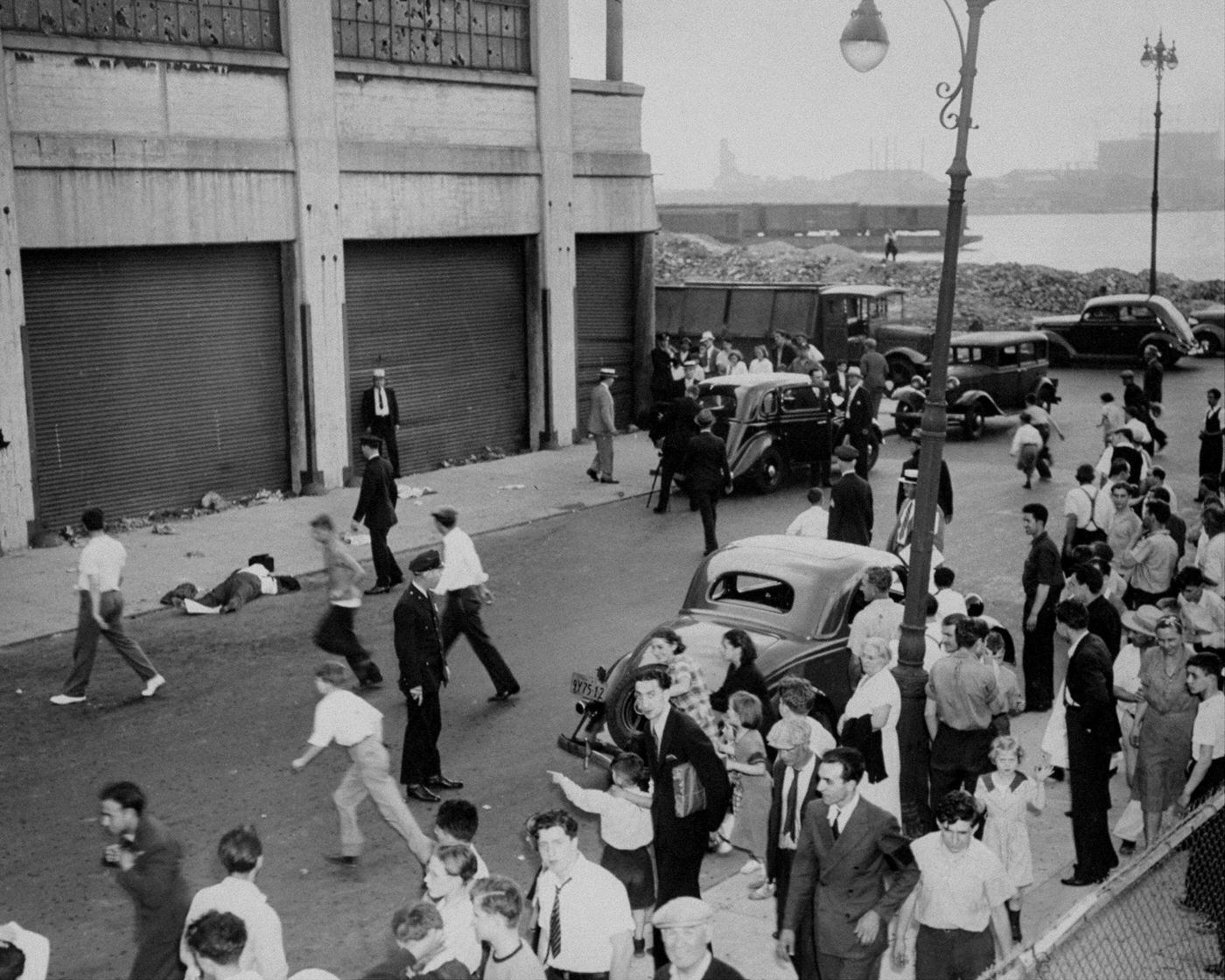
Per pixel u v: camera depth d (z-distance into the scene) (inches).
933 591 480.4
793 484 984.3
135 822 280.8
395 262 967.6
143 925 282.8
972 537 808.3
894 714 367.2
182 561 730.8
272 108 860.0
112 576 521.3
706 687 417.4
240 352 869.8
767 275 2463.1
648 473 999.0
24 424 741.3
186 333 836.6
